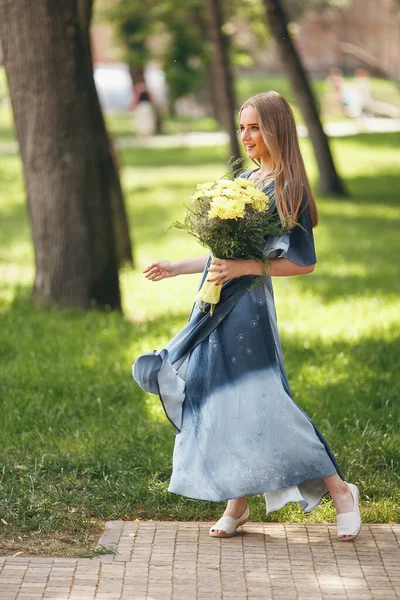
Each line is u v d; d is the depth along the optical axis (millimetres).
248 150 4918
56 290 10773
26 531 5105
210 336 4871
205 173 28344
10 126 41094
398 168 28516
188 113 48344
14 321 10055
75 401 7340
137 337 9547
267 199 4641
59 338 9344
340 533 4926
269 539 4988
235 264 4691
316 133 24266
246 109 4836
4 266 15266
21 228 19922
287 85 48750
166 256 15945
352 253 16469
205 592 4352
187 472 4852
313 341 9422
